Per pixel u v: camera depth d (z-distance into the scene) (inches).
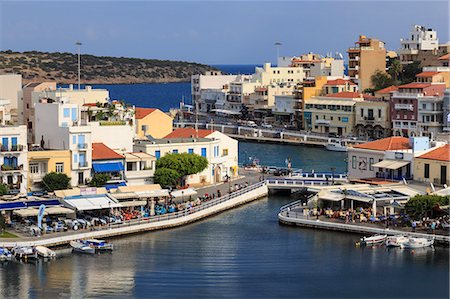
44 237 5068.9
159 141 7116.1
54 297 4202.8
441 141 6806.1
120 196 5733.3
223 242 5211.6
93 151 6491.1
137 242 5221.5
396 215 5442.9
